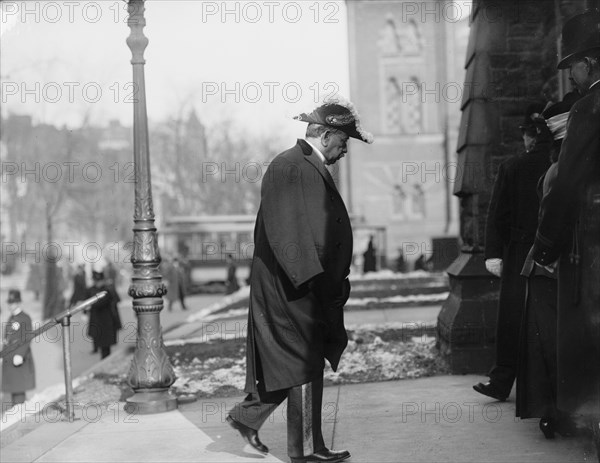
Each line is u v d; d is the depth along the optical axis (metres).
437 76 39.56
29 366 8.70
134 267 6.02
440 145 38.78
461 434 4.41
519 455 3.94
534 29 6.65
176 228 29.92
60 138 30.78
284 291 3.79
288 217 3.72
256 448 4.05
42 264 29.03
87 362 12.05
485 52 6.70
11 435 5.06
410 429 4.59
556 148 3.86
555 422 4.21
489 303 6.50
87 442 4.80
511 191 4.95
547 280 4.13
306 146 3.91
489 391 5.12
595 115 3.33
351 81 40.41
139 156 6.16
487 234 5.06
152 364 5.87
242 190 41.19
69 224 32.34
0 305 23.16
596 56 3.57
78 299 17.05
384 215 38.06
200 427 5.07
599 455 3.57
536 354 4.15
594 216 3.34
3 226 30.89
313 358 3.79
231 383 6.81
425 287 17.55
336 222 3.85
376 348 7.70
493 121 6.71
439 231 37.56
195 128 40.88
